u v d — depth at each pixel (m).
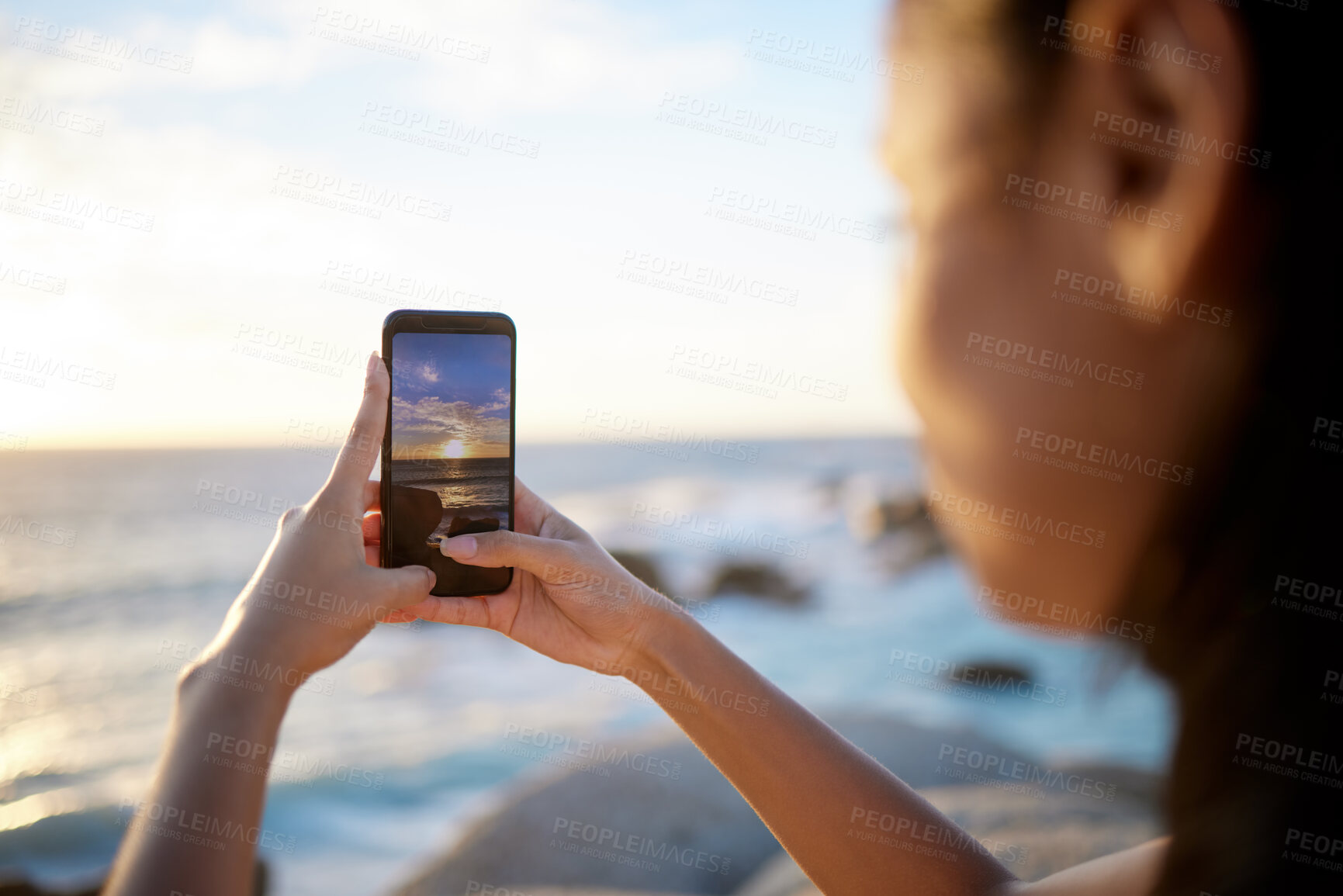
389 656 17.39
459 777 12.47
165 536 28.98
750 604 23.05
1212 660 0.46
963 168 0.46
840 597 23.39
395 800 11.71
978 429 0.48
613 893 6.49
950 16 0.46
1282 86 0.39
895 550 27.11
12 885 6.74
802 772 1.21
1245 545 0.44
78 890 6.92
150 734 14.57
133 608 21.97
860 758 1.23
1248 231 0.40
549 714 14.99
